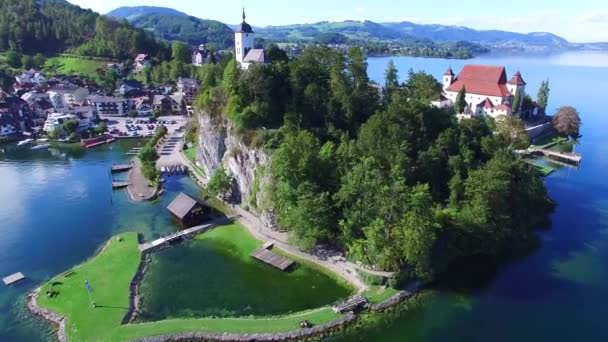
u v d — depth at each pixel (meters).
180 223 93.81
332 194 81.38
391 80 124.94
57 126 168.62
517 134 120.69
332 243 80.62
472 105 177.00
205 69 140.75
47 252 81.31
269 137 94.69
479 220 78.12
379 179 74.81
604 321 64.00
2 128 166.38
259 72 103.50
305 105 105.38
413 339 60.06
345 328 61.47
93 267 75.06
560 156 144.25
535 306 67.12
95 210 101.00
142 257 79.25
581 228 93.69
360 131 95.38
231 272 75.50
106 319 61.31
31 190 113.31
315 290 70.44
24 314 63.38
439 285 71.38
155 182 115.25
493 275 74.81
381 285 69.44
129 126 184.25
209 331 59.09
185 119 199.50
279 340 58.81
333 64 110.38
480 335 60.94
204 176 121.31
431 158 88.12
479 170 83.69
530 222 91.44
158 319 62.84
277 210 86.88
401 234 69.06
